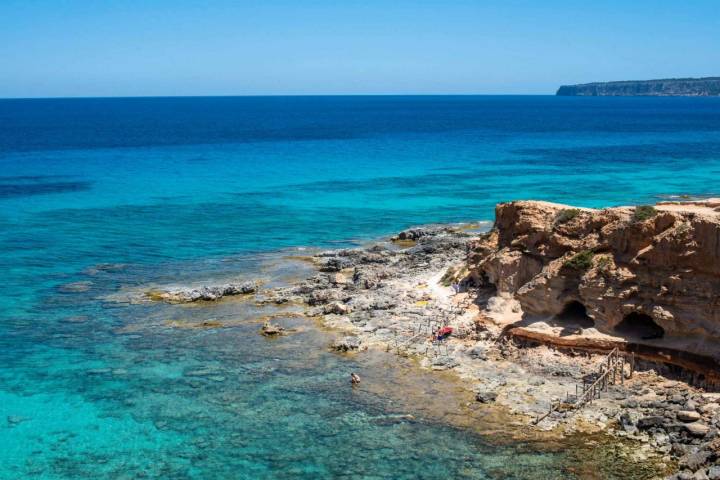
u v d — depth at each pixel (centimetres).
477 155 16062
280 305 5578
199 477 3241
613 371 3969
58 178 12538
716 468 2984
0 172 13325
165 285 6125
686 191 10588
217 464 3334
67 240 7775
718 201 4459
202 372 4319
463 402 3834
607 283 4219
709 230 3838
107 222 8750
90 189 11275
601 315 4231
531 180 12031
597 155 15888
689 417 3412
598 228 4466
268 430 3619
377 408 3809
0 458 3422
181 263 6881
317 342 4759
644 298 4094
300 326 5075
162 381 4203
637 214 4216
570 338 4288
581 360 4212
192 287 6050
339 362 4416
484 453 3347
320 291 5709
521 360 4309
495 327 4731
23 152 17000
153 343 4797
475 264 5469
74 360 4522
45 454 3453
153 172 13388
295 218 9075
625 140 19775
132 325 5141
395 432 3562
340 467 3281
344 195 10731
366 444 3466
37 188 11325
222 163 14800
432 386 4041
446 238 7394
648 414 3569
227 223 8738
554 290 4472
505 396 3875
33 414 3828
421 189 11244
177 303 5625
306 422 3684
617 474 3136
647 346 4044
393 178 12444
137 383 4181
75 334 4969
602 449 3328
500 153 16525
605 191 10731
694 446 3250
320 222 8838
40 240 7769
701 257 3881
